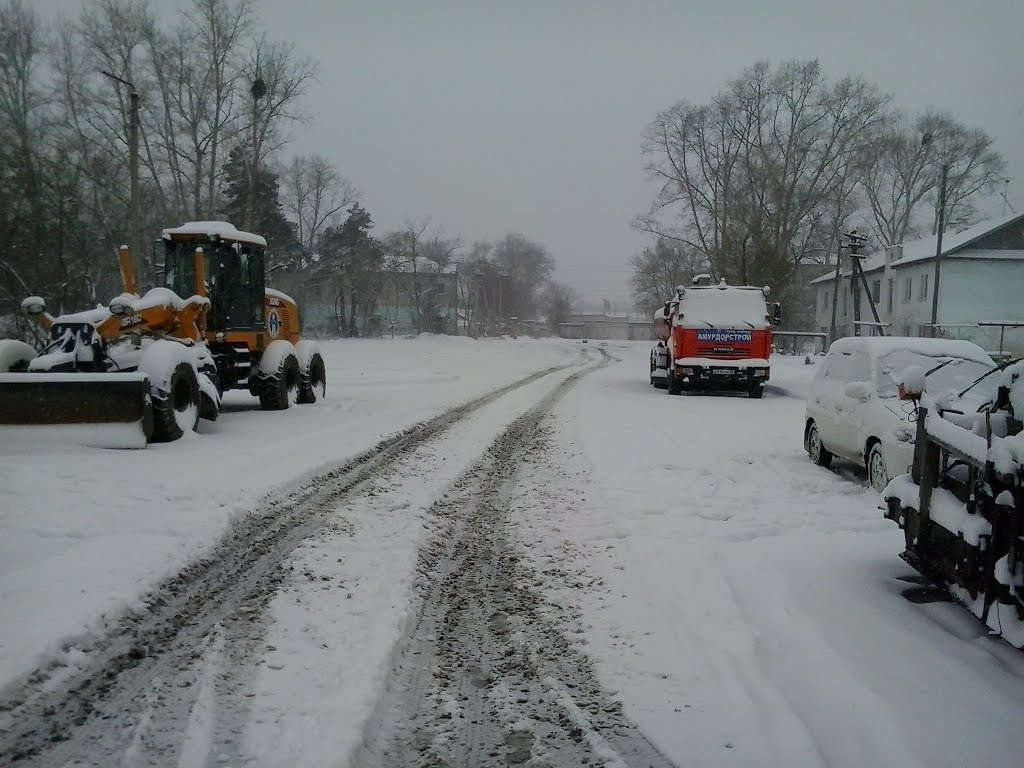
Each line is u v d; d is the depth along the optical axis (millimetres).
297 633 4559
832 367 10062
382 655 4277
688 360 19797
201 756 3301
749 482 8898
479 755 3455
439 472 9156
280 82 39219
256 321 14844
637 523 7031
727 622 4840
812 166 46406
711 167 47844
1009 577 4145
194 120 38562
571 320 101875
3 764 3207
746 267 40656
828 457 9852
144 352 10422
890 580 5605
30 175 34062
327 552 6039
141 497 7137
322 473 8844
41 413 9695
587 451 10711
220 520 6547
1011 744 3426
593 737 3568
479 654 4453
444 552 6262
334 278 60938
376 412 14609
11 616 4469
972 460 4578
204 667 4121
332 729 3516
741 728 3617
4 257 33406
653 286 72250
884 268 49250
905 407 7980
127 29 36906
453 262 82438
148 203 39656
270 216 51062
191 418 11016
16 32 35812
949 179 52344
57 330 10898
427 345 51375
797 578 5613
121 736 3451
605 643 4566
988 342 32000
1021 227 41906
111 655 4215
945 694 3883
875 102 44562
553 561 6035
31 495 7074
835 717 3664
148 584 5125
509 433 12500
